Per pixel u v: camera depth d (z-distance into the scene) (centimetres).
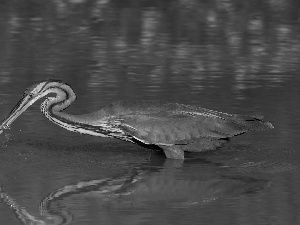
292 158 1602
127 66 2336
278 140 1703
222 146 1673
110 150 1672
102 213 1316
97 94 2023
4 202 1365
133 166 1567
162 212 1324
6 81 2150
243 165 1569
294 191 1418
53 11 3050
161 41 2669
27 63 2356
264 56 2484
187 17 2973
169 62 2394
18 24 2847
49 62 2370
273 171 1527
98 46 2589
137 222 1271
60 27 2831
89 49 2548
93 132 1642
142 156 1639
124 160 1608
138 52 2516
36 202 1365
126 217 1294
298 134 1733
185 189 1431
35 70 2273
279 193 1406
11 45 2572
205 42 2658
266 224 1259
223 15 3017
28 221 1286
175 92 2052
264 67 2348
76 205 1353
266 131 1759
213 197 1393
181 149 1628
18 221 1289
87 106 1905
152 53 2505
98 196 1402
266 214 1305
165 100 1973
